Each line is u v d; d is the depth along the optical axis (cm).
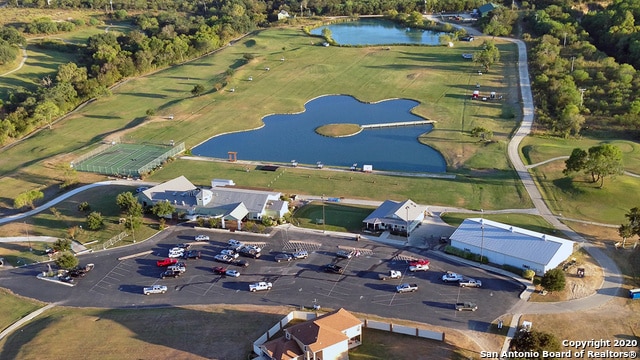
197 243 13225
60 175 17275
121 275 12106
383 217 13538
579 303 10425
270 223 13900
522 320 9981
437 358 9019
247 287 11412
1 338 10275
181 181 15575
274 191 15812
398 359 9019
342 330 9206
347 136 19988
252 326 10031
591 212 13862
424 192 15462
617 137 18300
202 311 10612
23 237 13838
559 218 13700
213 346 9525
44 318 10756
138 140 19925
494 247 11944
